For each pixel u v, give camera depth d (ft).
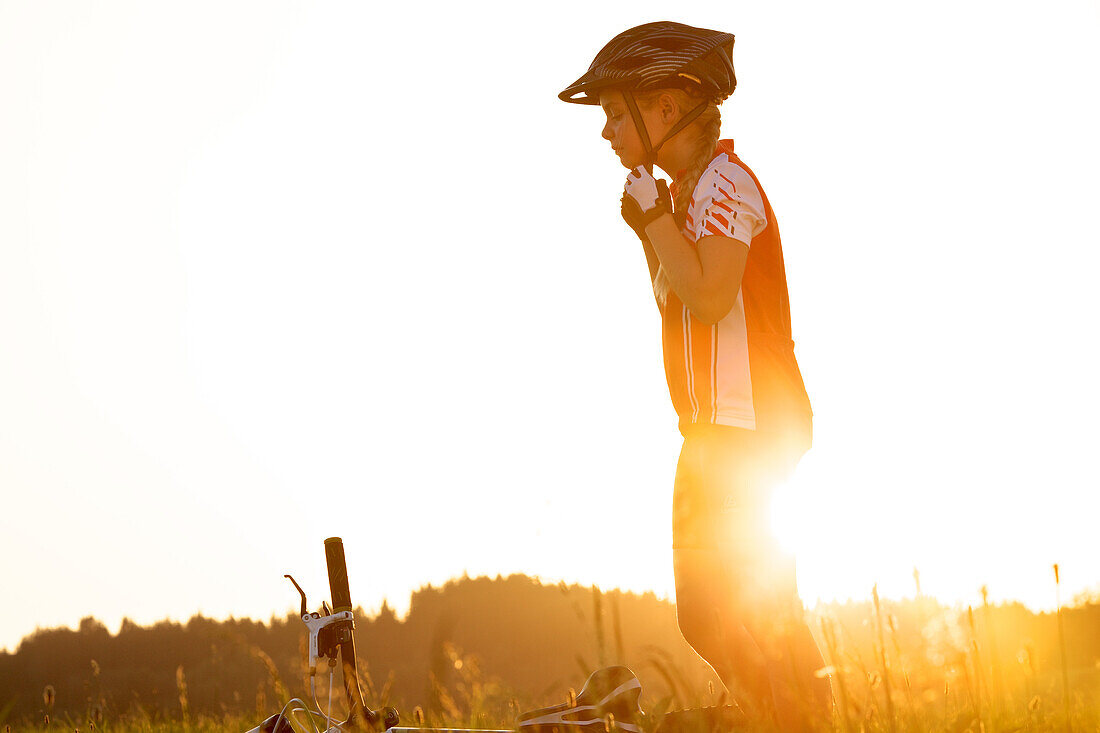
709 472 10.22
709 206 10.28
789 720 9.53
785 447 10.41
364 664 10.03
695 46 10.75
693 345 10.51
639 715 9.57
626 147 11.03
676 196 10.89
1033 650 9.89
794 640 9.75
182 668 16.89
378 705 9.84
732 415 10.28
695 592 10.12
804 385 10.78
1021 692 10.00
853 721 9.23
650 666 9.09
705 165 10.68
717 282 9.95
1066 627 9.90
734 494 10.16
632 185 10.52
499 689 9.41
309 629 10.03
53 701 18.80
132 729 18.15
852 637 9.33
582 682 9.25
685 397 10.59
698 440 10.40
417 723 9.51
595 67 11.09
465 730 9.33
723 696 9.57
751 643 10.11
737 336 10.41
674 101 10.74
